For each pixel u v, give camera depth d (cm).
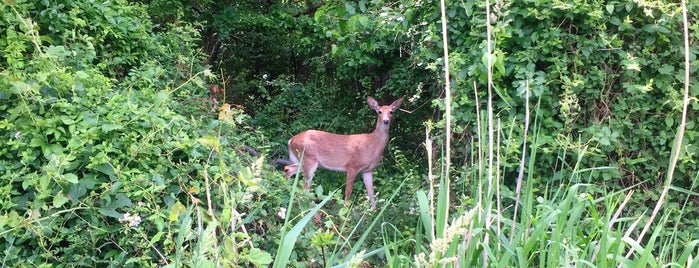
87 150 322
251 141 540
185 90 521
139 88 464
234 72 1153
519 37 377
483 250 193
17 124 330
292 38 1069
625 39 383
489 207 192
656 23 364
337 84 995
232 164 366
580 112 375
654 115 373
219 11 972
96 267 312
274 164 727
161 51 569
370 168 676
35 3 441
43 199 311
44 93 349
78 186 314
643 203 365
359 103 976
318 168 748
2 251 302
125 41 523
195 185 325
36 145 320
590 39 378
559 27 380
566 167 375
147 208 314
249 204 332
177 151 352
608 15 375
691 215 365
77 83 357
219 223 174
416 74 749
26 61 390
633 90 363
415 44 500
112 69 488
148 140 332
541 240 186
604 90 379
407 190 480
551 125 370
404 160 619
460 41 393
